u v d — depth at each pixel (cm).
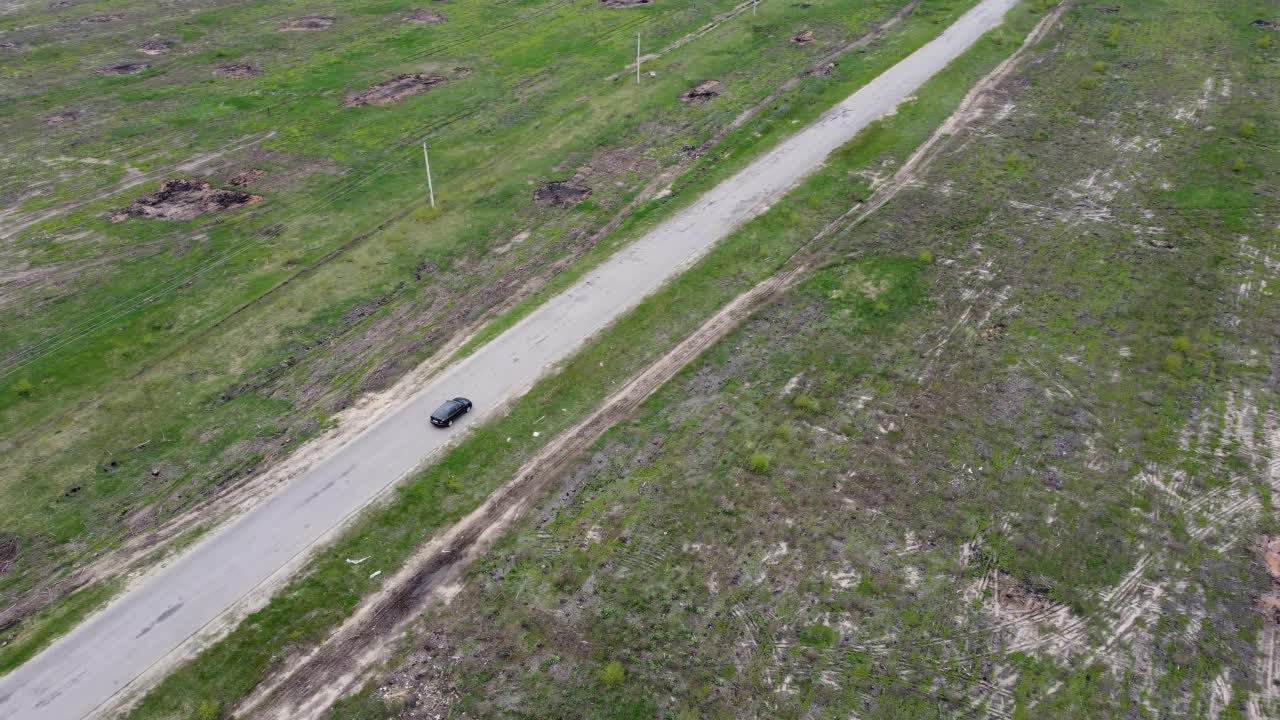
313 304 4394
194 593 2928
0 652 2748
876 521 3109
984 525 3078
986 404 3594
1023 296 4200
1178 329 3947
